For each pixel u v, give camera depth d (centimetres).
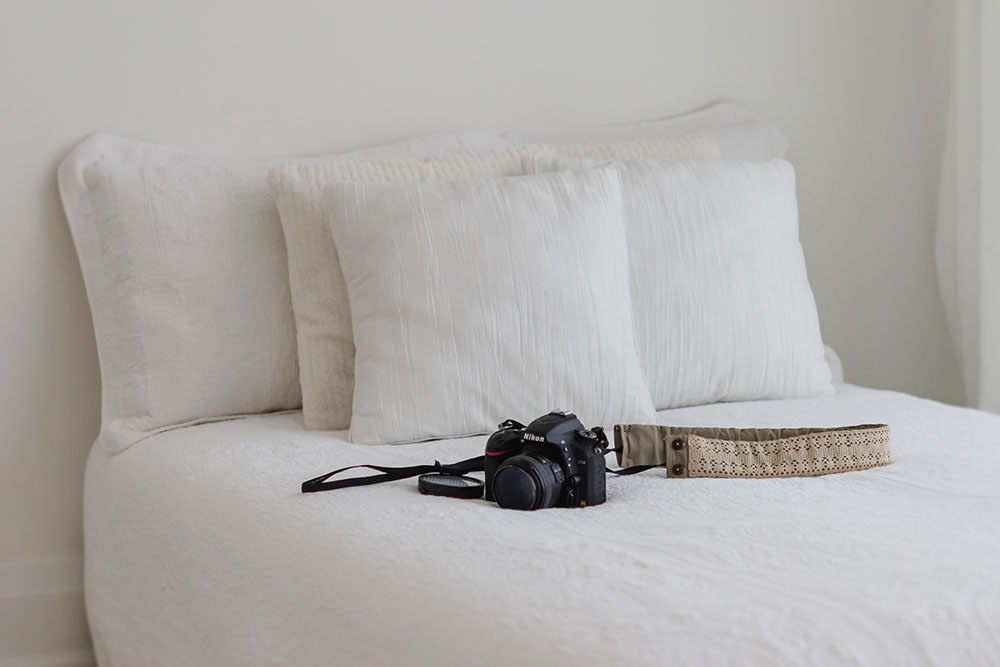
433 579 115
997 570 111
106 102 216
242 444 181
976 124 264
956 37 266
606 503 143
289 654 126
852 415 195
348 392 194
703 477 157
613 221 195
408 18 238
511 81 249
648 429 161
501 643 101
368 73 235
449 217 185
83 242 210
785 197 223
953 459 161
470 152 216
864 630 98
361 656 114
